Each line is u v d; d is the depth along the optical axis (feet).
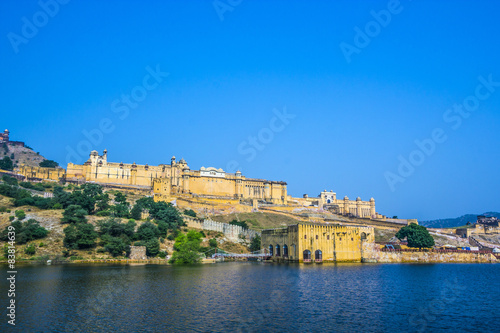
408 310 216.54
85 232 443.73
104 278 307.17
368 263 500.33
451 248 634.43
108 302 221.25
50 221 478.18
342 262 485.97
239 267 409.28
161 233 516.32
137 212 557.74
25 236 427.74
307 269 395.75
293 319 192.54
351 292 263.90
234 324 182.60
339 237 488.85
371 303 231.30
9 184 645.51
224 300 230.89
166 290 259.19
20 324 178.09
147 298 233.14
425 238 573.33
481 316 207.82
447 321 197.77
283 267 413.59
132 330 171.94
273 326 180.86
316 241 471.21
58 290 252.83
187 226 583.17
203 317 192.85
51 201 546.26
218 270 375.86
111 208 565.53
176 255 451.94
